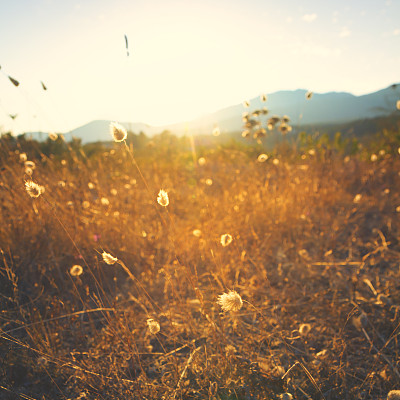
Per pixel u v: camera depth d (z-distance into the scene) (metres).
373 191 4.52
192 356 1.66
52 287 2.51
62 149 5.07
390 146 6.33
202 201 3.89
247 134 4.70
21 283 2.45
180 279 2.64
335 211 4.11
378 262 2.93
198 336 2.02
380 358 1.79
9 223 2.76
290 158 5.00
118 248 2.91
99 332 2.11
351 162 5.84
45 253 2.65
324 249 3.16
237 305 1.29
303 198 3.98
